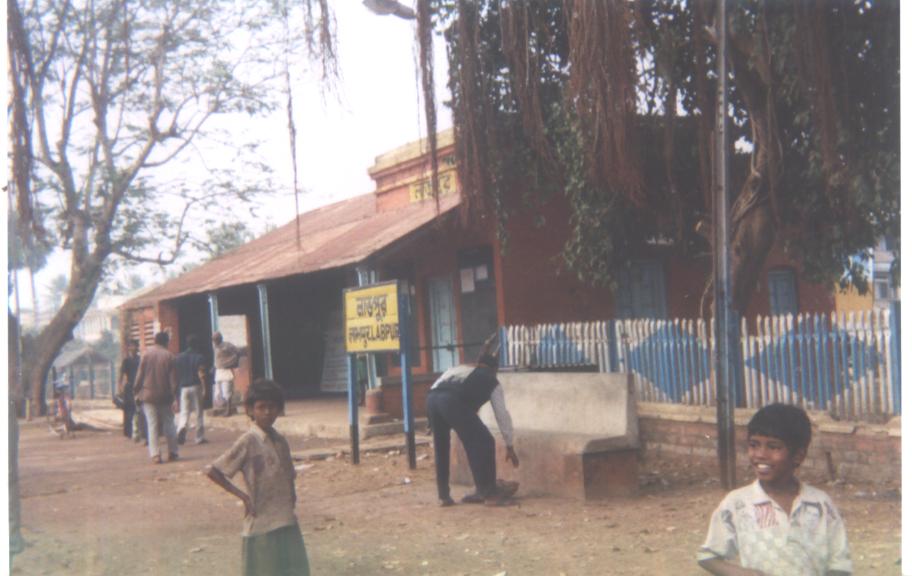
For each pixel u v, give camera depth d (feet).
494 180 36.81
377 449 39.27
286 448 17.28
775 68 32.04
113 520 27.45
